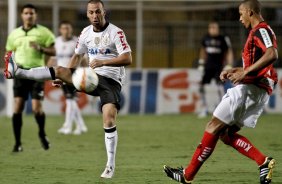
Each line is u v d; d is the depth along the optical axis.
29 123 58.75
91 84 29.05
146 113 68.00
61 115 66.44
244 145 28.09
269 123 59.31
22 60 40.59
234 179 30.16
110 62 29.75
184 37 72.69
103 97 30.23
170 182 29.38
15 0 61.91
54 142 45.78
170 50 72.56
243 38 71.25
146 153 39.53
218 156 37.75
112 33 30.45
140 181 29.61
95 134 51.06
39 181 29.80
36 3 76.00
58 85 31.25
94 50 30.80
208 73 63.91
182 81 68.31
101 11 30.28
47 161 36.28
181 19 82.00
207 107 68.31
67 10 81.94
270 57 26.12
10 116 63.78
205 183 29.08
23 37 40.72
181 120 61.66
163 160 36.50
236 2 72.75
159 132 51.72
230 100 27.00
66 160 36.69
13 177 30.91
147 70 68.12
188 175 27.23
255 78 27.05
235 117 27.16
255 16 27.42
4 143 45.06
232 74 26.73
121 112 67.88
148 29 72.69
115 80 30.84
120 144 44.12
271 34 26.72
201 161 27.16
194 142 45.22
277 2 73.94
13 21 61.72
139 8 69.88
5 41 70.38
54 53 40.97
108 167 30.08
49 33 41.19
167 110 68.31
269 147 42.56
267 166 27.59
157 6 80.69
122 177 30.73
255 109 27.47
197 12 80.62
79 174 31.70
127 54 30.08
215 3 77.38
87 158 37.53
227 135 28.41
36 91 40.28
